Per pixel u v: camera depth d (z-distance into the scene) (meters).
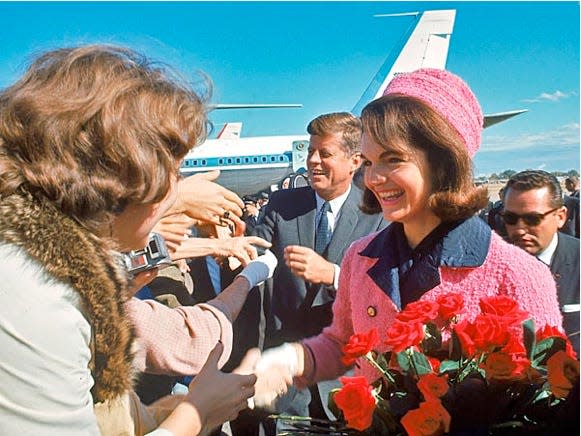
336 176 1.52
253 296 1.52
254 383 0.88
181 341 1.05
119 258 0.66
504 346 0.73
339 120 1.54
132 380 0.68
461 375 0.77
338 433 0.82
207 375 0.85
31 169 0.59
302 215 1.56
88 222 0.62
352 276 1.09
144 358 1.03
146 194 0.63
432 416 0.70
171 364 1.04
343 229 1.51
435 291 0.96
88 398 0.61
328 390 1.26
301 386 1.13
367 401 0.74
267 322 1.52
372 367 0.90
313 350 1.13
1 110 0.61
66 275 0.59
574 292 1.31
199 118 0.68
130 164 0.61
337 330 1.16
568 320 1.18
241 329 1.51
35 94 0.61
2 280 0.56
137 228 0.68
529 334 0.75
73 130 0.59
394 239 1.03
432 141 0.91
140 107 0.62
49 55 0.65
